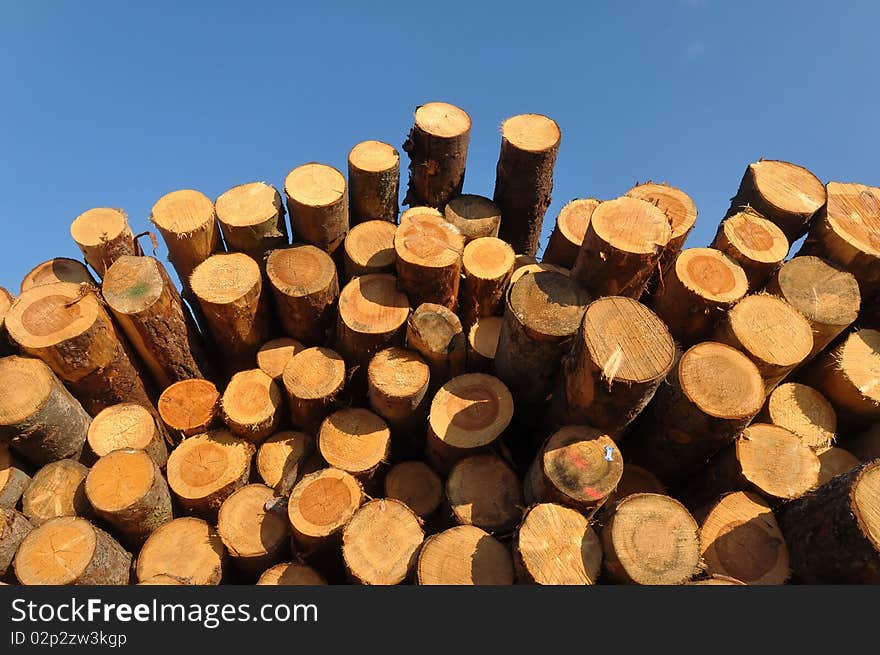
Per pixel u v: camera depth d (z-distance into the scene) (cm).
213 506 480
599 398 388
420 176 658
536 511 379
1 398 454
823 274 502
